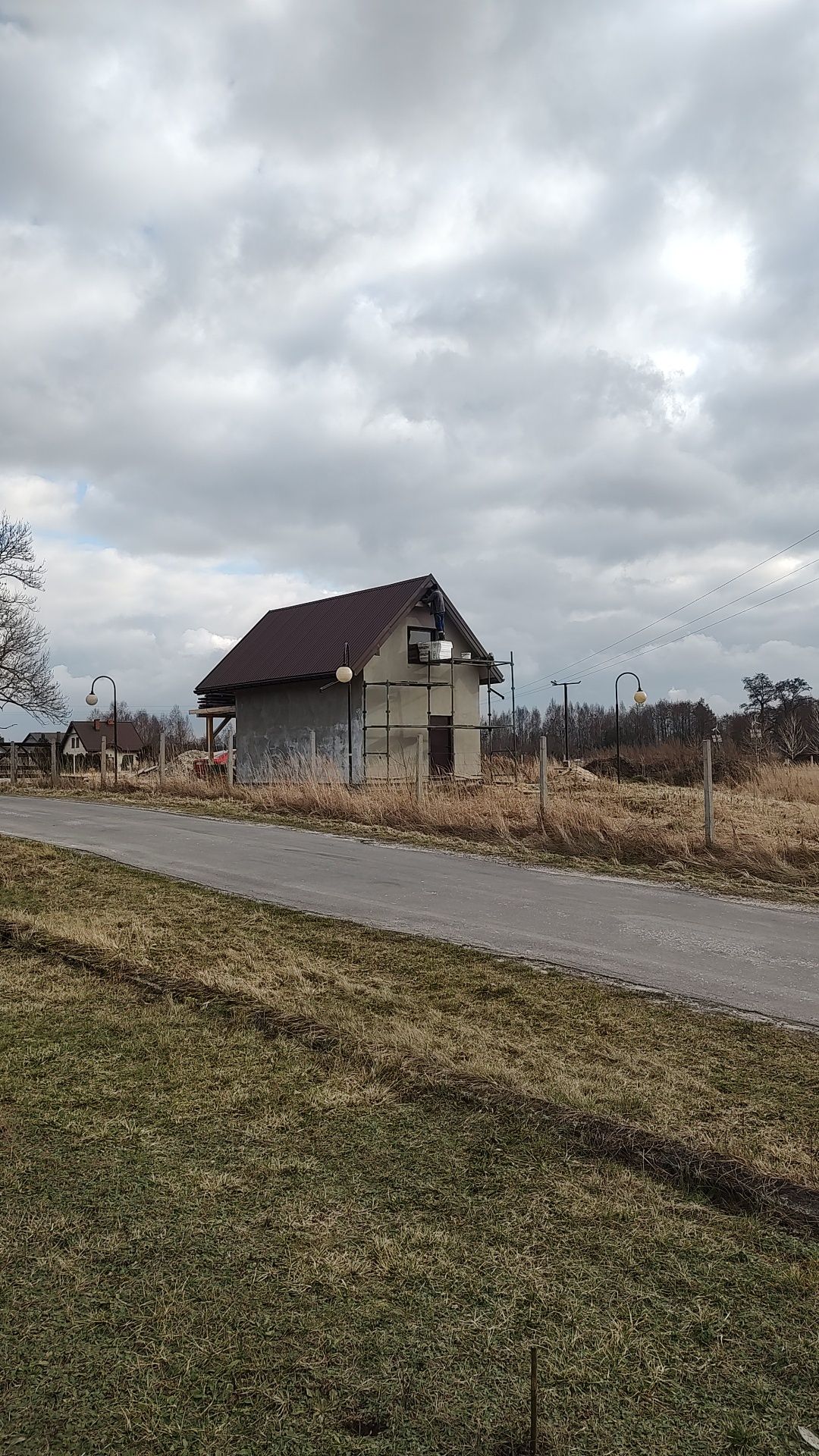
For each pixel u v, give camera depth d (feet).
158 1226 10.37
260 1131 12.92
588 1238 10.30
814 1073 15.97
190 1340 8.45
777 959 24.16
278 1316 8.80
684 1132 13.17
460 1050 16.60
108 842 43.55
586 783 75.56
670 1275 9.61
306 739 95.50
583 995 20.67
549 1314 8.92
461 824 49.29
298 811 58.13
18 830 48.08
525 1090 14.30
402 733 92.27
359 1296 9.14
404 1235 10.27
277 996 19.60
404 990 20.92
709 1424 7.55
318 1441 7.30
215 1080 14.88
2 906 28.37
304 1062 15.75
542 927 27.58
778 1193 11.26
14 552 129.39
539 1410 7.65
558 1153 12.37
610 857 41.57
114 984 20.40
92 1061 15.72
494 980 21.75
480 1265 9.72
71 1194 11.10
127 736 213.25
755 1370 8.20
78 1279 9.36
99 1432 7.38
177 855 40.06
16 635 128.98
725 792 70.69
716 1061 16.60
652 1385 7.98
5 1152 12.21
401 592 93.76
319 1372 8.07
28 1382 7.91
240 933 25.73
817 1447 7.28
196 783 72.49
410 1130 13.04
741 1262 9.88
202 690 102.89
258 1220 10.54
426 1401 7.75
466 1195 11.21
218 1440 7.30
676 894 33.60
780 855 38.86
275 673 96.07
